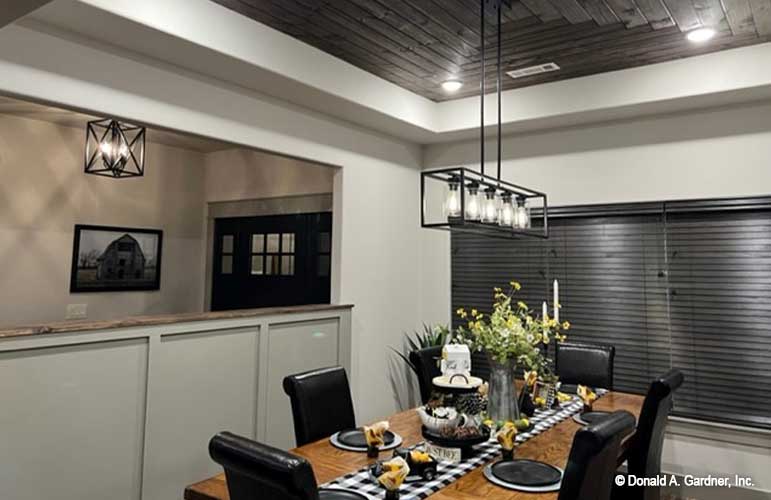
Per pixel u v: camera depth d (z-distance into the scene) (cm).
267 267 538
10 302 430
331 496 176
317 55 336
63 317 462
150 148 535
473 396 248
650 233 389
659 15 284
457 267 471
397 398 454
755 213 354
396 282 461
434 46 329
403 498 177
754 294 351
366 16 290
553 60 350
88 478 250
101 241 491
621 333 396
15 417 227
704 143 370
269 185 536
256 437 331
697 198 370
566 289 420
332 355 392
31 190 445
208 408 304
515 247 444
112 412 260
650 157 389
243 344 327
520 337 245
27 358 231
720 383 359
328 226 493
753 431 345
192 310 570
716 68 336
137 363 271
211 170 584
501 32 306
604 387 356
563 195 423
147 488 273
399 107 405
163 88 293
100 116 271
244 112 336
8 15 191
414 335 478
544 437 246
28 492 230
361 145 428
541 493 182
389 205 455
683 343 372
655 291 384
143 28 253
